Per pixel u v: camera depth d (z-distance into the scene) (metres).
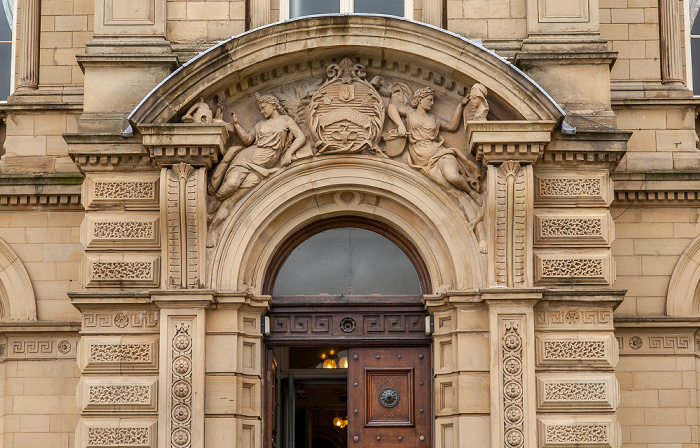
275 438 18.58
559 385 16.66
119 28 17.83
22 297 18.44
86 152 17.09
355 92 17.42
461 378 16.75
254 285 17.48
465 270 17.05
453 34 16.84
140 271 17.06
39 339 18.34
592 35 17.73
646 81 19.11
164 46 17.75
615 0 19.34
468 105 17.22
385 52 17.17
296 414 26.56
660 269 18.45
